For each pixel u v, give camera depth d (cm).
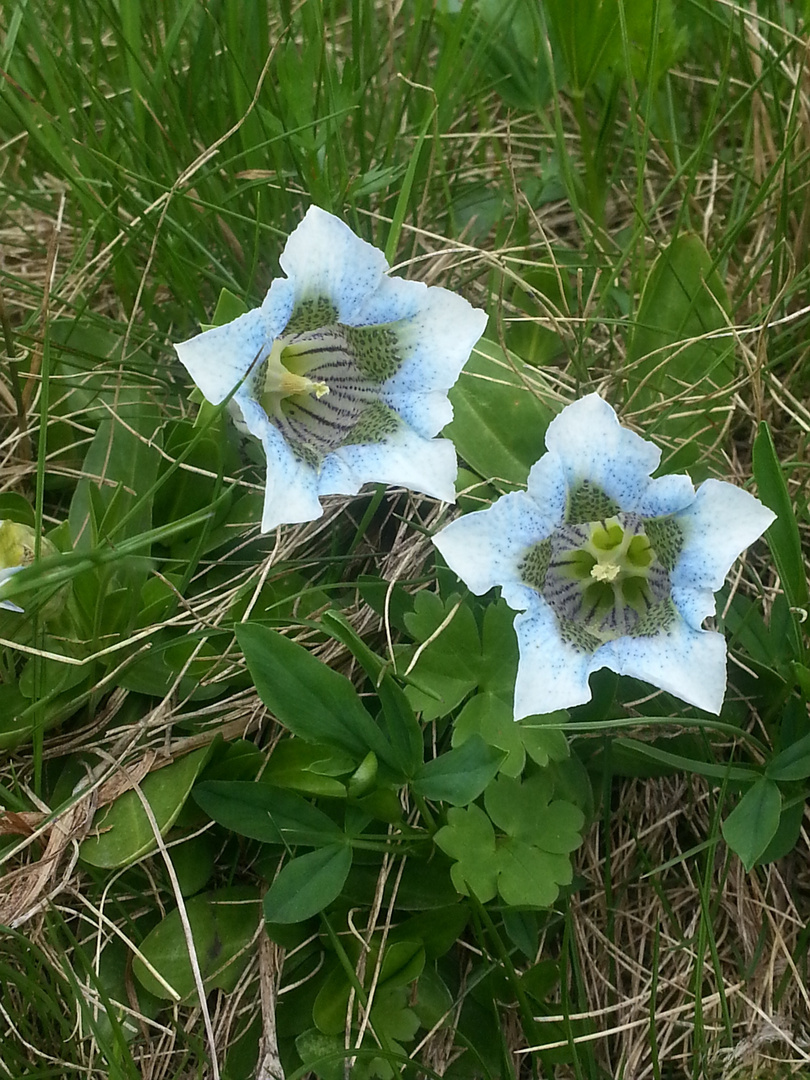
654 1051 15
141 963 16
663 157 25
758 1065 17
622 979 17
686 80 26
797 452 20
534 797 16
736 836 15
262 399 17
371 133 24
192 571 17
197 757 17
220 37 21
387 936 16
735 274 24
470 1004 16
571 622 16
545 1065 16
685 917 18
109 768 17
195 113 22
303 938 16
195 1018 16
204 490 19
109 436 19
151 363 21
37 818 16
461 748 15
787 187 21
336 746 15
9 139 24
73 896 16
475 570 15
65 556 14
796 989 17
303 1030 16
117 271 21
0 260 23
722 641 15
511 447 19
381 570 19
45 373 16
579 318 21
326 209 20
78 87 23
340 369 17
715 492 15
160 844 16
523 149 26
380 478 16
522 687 15
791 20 25
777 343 21
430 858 16
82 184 21
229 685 17
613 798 18
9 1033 16
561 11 22
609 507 16
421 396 16
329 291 15
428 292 16
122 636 17
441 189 24
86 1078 16
